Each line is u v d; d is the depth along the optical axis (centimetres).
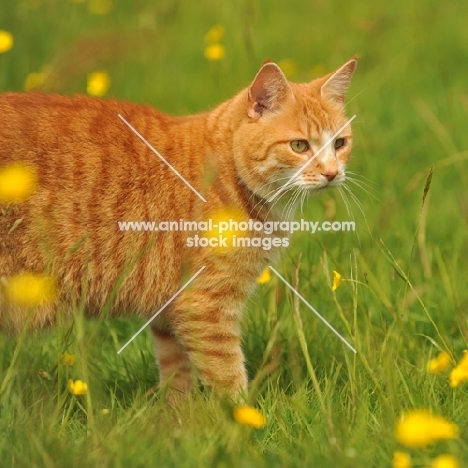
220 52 1205
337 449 643
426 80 1579
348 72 880
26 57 1426
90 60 1053
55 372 805
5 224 764
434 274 996
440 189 1234
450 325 912
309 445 667
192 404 742
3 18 1478
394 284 962
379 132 1376
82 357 682
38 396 753
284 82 832
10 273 774
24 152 782
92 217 796
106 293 815
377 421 701
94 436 659
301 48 1650
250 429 682
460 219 1125
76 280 799
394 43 1694
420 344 886
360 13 1800
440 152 1307
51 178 787
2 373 772
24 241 773
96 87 1072
